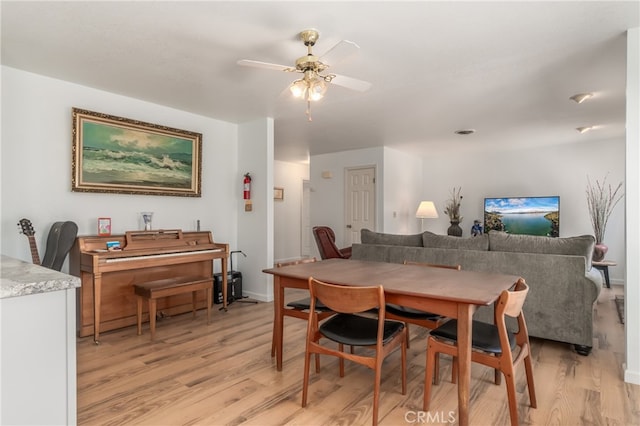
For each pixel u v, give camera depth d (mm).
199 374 2453
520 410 2014
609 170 5727
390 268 2637
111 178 3492
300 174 8594
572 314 2902
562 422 1895
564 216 6105
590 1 1974
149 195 3830
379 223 6445
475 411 2008
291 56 2699
